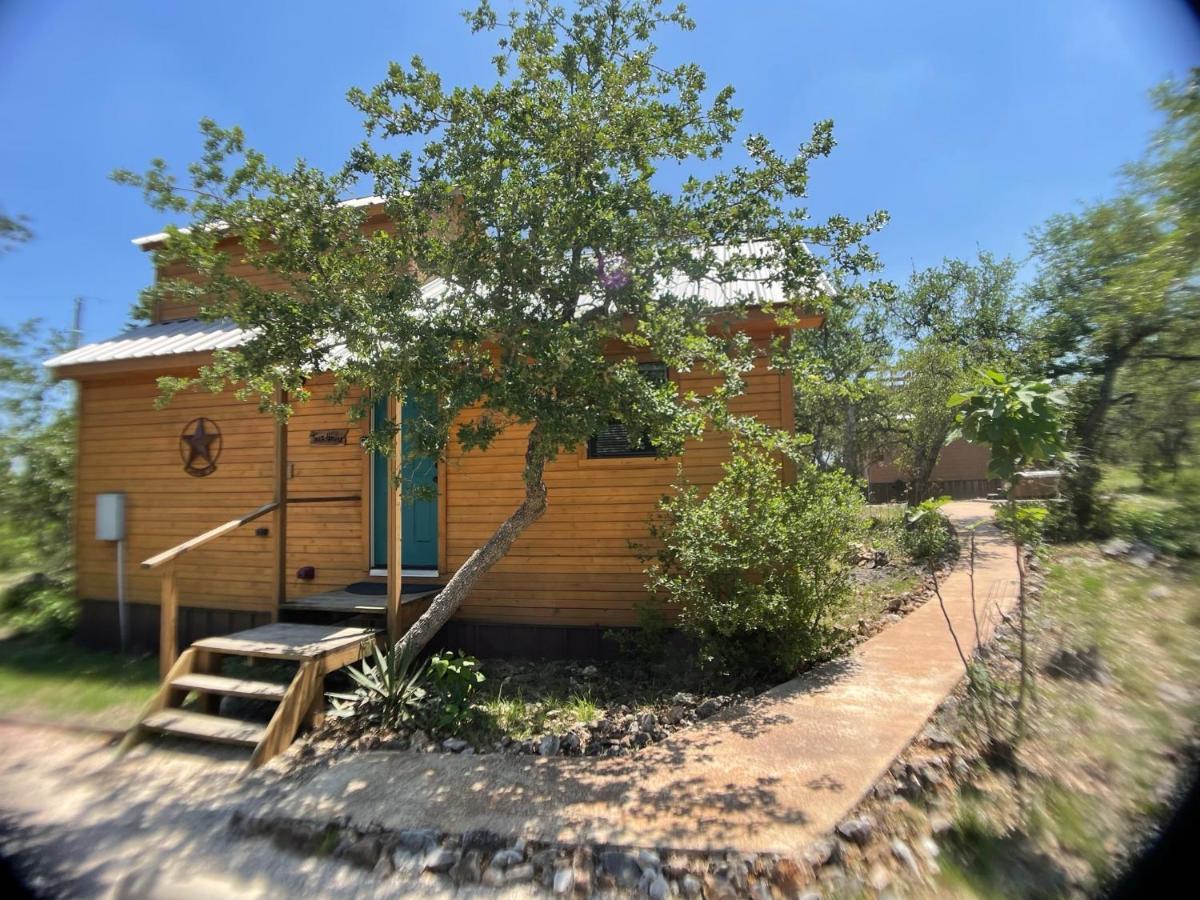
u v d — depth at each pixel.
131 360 8.77
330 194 5.52
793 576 6.07
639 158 5.34
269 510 7.51
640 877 3.30
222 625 8.82
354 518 8.41
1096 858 3.15
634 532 7.59
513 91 5.09
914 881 3.10
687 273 5.41
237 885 3.48
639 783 4.20
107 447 9.61
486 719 5.68
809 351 6.02
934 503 4.41
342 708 5.69
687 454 7.53
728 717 5.10
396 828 3.86
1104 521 9.66
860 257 5.47
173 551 6.28
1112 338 8.90
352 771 4.73
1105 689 4.94
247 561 8.76
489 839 3.67
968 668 4.74
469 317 5.13
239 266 9.85
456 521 8.11
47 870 3.68
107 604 9.45
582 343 4.80
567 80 5.42
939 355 14.88
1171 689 4.82
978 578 8.95
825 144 5.48
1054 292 11.34
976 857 3.22
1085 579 7.80
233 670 7.14
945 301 20.41
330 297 5.42
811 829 3.50
